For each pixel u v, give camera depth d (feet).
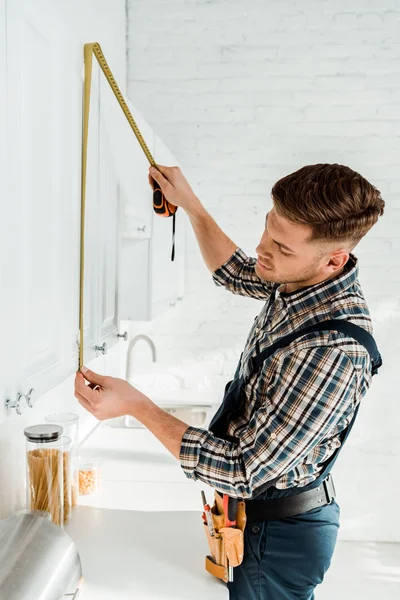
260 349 4.52
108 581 4.27
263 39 9.94
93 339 4.75
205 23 9.96
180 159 10.19
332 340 4.00
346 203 3.74
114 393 4.16
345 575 9.37
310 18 9.86
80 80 4.04
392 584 9.16
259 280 5.56
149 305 6.19
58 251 3.74
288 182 3.88
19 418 5.34
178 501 5.92
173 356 10.54
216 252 5.67
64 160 3.79
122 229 5.64
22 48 3.03
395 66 9.86
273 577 4.58
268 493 4.56
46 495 4.73
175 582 4.31
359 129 9.98
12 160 2.92
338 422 4.02
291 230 3.92
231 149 10.14
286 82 9.98
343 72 9.91
